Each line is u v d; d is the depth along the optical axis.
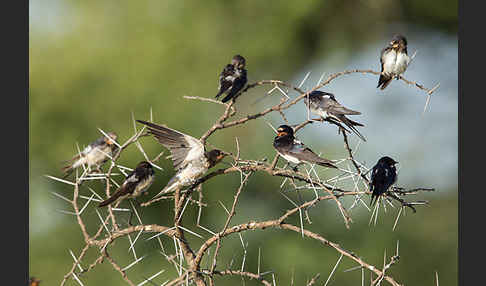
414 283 19.78
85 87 18.39
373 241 18.88
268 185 18.64
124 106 18.25
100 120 18.27
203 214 18.62
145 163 9.43
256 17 20.41
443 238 20.28
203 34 19.53
